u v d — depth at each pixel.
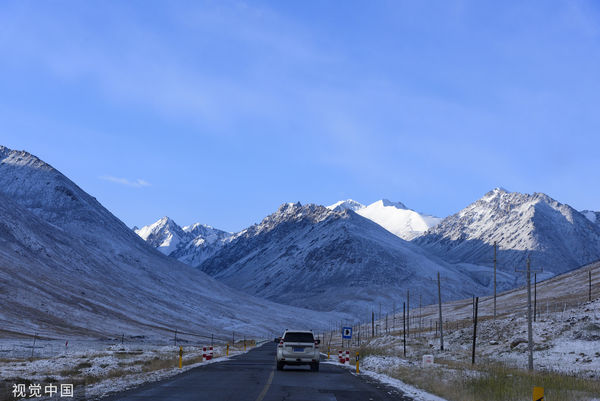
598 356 52.03
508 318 84.88
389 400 20.42
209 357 47.22
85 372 33.97
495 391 21.36
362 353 64.88
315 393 22.08
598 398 21.91
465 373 32.69
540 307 122.12
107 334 133.88
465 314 159.88
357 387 25.09
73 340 111.00
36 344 86.12
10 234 189.00
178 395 20.50
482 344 75.31
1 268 153.88
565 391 22.89
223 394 21.00
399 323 181.88
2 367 37.03
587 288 145.38
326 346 113.38
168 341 128.25
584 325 64.69
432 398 21.42
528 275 41.56
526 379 27.05
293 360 35.53
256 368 37.88
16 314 127.81
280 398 20.03
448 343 83.81
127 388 23.14
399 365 40.88
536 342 64.69
